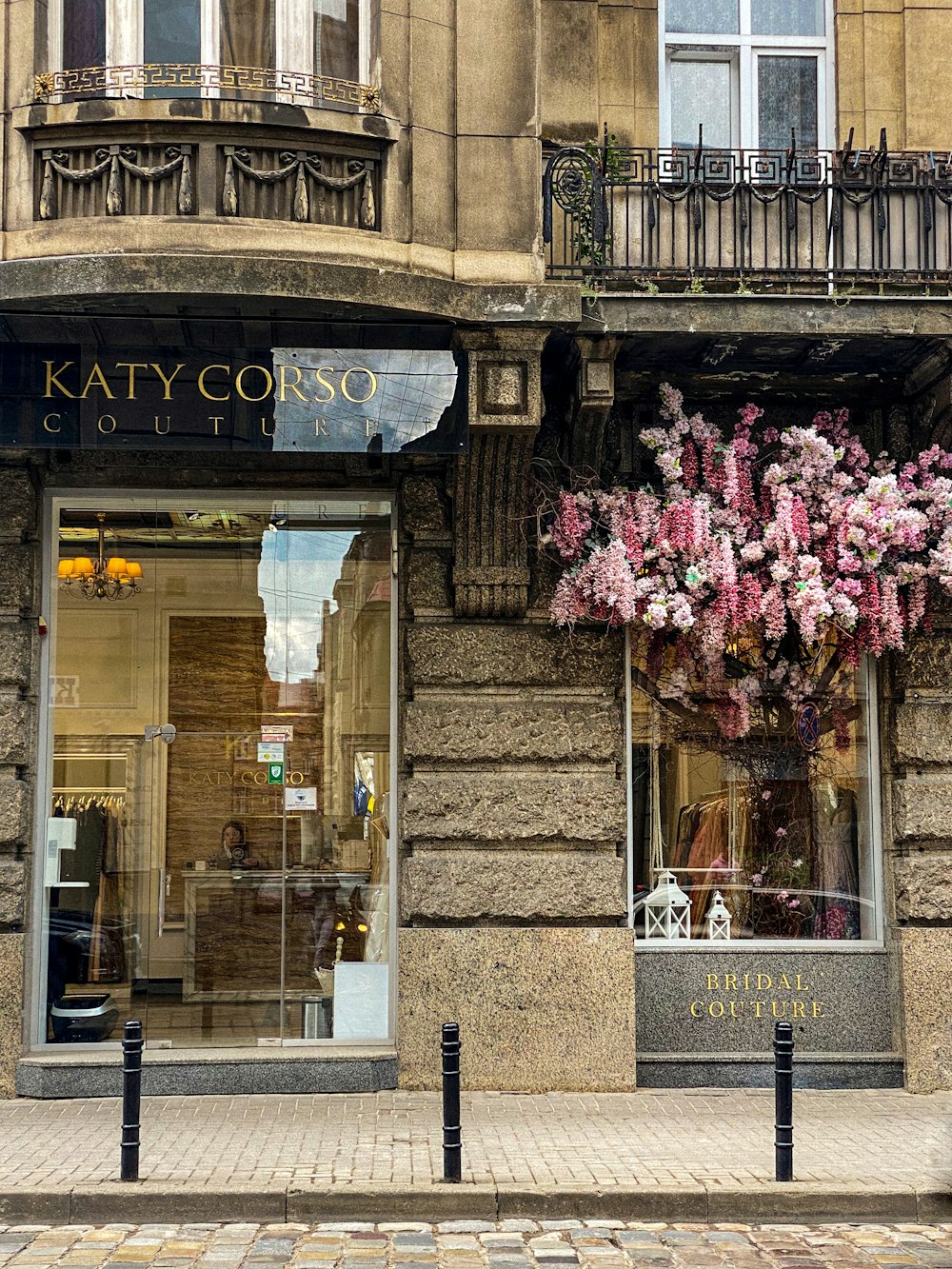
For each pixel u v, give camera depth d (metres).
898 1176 7.53
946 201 9.60
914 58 10.56
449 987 9.59
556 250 9.74
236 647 10.27
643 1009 10.03
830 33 10.67
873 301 9.05
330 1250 6.67
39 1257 6.55
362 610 10.29
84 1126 8.61
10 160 8.84
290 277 8.59
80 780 10.05
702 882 10.25
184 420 9.07
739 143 10.66
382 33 9.06
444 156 9.20
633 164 9.87
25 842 9.70
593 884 9.71
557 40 10.35
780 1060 7.54
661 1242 6.84
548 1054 9.58
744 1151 8.05
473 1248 6.71
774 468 9.88
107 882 10.02
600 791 9.80
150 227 8.64
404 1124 8.61
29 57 8.87
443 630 9.88
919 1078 9.75
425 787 9.73
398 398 9.15
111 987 9.94
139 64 8.82
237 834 10.17
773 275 9.50
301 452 9.62
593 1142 8.21
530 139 9.30
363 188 8.98
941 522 9.82
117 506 10.19
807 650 10.30
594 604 9.77
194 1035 9.96
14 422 9.01
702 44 10.71
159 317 8.98
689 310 9.03
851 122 10.55
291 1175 7.44
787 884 10.31
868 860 10.34
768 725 10.39
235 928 10.09
